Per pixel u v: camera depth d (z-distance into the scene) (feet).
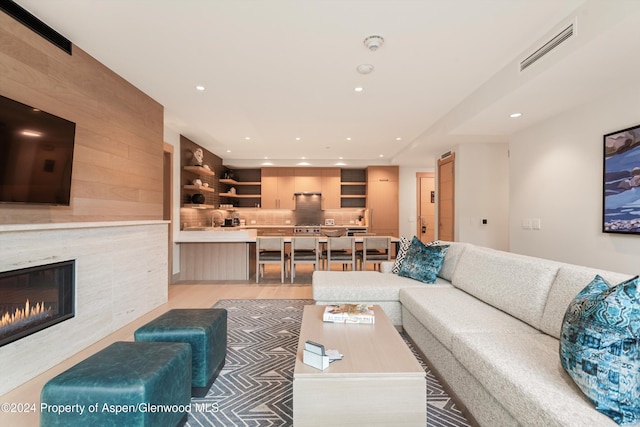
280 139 19.48
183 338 6.47
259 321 11.03
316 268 17.54
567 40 7.20
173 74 10.45
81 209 9.05
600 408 3.59
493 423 4.91
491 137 16.01
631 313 3.66
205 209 22.82
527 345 5.46
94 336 8.95
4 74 6.77
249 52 8.98
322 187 27.02
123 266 10.31
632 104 8.66
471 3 6.82
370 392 4.74
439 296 8.76
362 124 16.11
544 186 12.21
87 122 9.21
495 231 17.53
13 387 6.60
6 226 6.32
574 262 10.77
